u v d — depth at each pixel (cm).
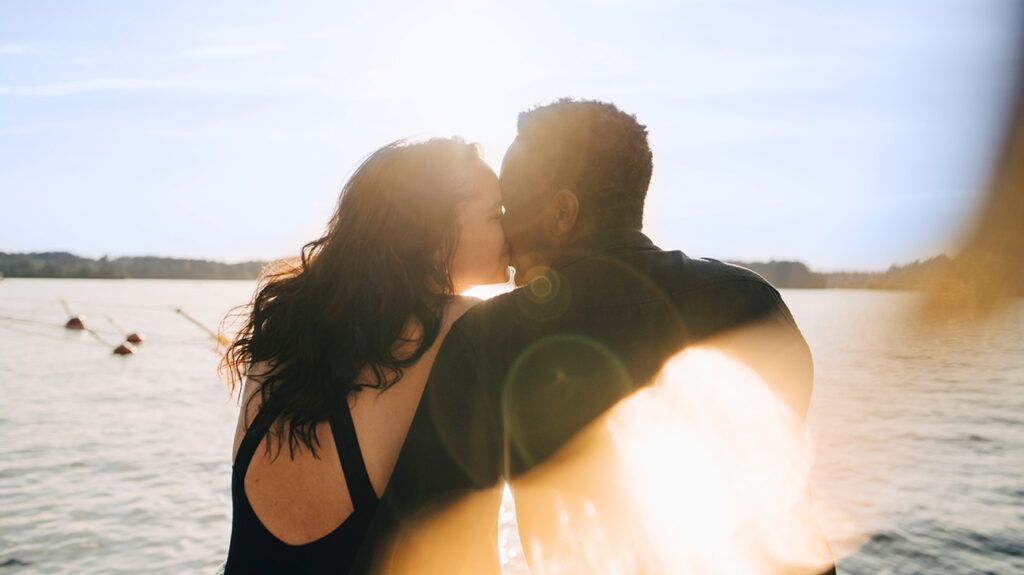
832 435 1364
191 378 2305
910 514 908
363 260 202
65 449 1316
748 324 160
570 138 177
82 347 3322
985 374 2159
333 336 195
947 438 1320
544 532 172
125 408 1772
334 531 193
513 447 174
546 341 171
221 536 866
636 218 181
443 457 180
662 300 164
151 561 793
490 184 220
